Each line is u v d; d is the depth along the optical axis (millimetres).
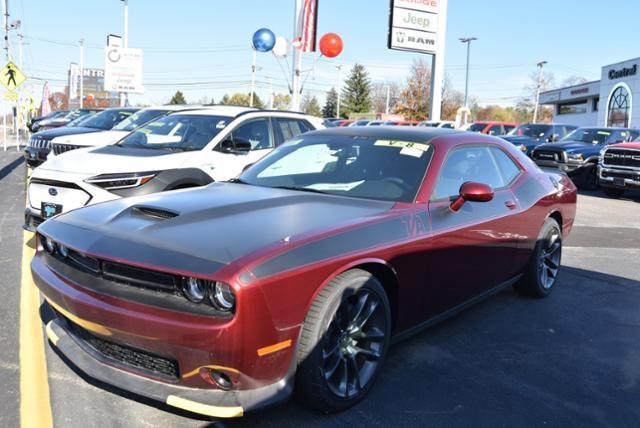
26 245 6641
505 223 4512
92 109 23500
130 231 3043
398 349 4133
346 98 91688
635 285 6117
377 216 3453
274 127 7727
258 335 2656
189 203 3508
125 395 3219
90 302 2826
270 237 2949
